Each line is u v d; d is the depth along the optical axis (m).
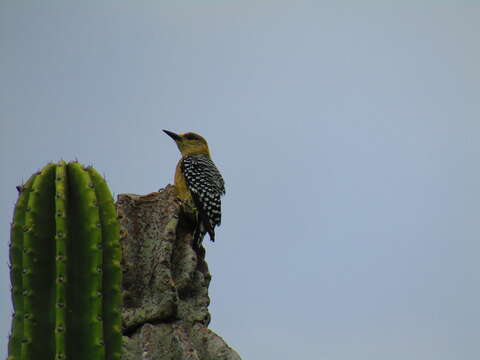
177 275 14.09
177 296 13.58
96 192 10.53
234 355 13.22
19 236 10.29
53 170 10.44
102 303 10.22
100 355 9.82
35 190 10.19
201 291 14.30
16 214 10.34
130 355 12.91
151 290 13.62
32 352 9.78
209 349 13.23
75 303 9.95
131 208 14.33
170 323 13.48
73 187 10.35
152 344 12.88
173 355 12.92
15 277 10.20
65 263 9.83
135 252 13.93
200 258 15.41
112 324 10.20
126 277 13.68
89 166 10.67
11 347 10.01
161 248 13.84
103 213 10.47
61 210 9.93
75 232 10.16
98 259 10.05
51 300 10.01
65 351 9.66
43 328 9.91
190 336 13.39
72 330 9.87
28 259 9.98
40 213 10.18
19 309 10.11
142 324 13.37
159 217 14.30
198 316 13.86
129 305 13.50
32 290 9.94
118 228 10.50
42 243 10.12
